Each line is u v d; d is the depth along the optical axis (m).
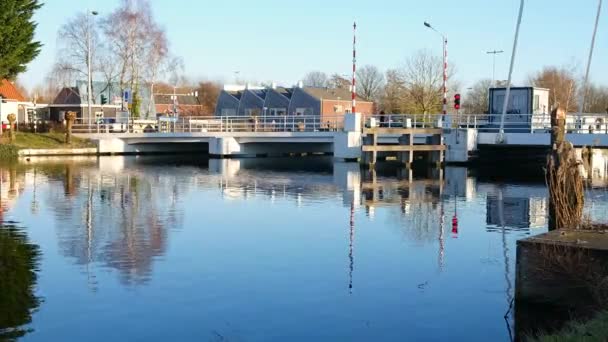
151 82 60.66
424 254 13.04
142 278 11.00
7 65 45.00
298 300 9.83
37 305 9.50
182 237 14.73
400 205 20.78
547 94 40.91
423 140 40.38
